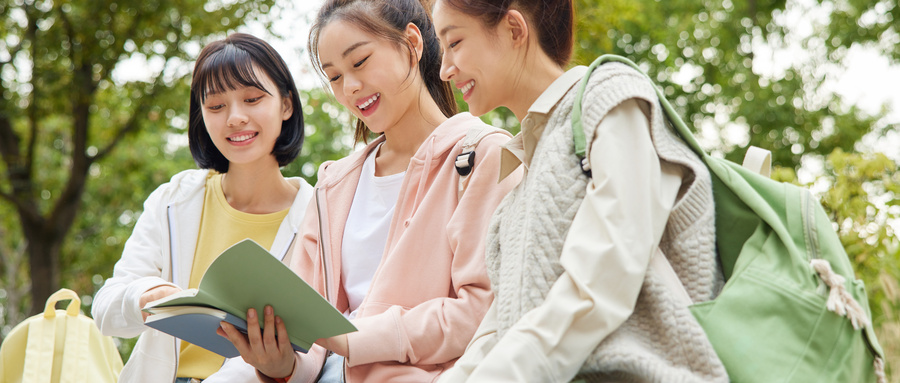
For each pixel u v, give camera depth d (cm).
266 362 194
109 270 1733
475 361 162
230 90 266
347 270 234
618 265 145
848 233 524
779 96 1534
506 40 182
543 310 145
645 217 149
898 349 425
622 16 1255
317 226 242
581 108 165
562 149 166
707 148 1588
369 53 229
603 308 143
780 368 144
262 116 268
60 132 1625
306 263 243
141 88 1299
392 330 199
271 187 286
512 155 190
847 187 542
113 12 1233
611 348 147
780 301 148
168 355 259
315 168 1120
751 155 180
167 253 277
